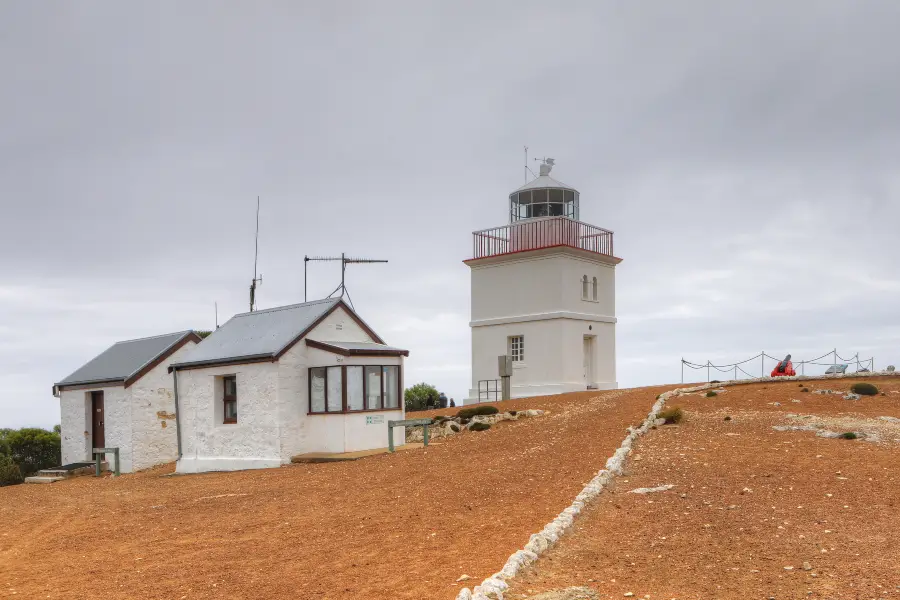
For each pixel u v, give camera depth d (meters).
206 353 23.78
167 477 21.55
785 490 11.66
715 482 12.44
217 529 11.65
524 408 26.86
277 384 21.31
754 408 22.73
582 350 34.34
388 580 8.10
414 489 14.07
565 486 12.91
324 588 7.95
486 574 8.09
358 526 11.09
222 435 22.66
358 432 21.55
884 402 23.14
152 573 9.07
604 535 9.45
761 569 7.86
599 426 20.53
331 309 23.12
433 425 25.42
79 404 28.19
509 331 35.12
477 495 12.87
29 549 11.09
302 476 17.62
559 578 7.79
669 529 9.62
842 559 8.06
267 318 24.69
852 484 11.89
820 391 24.81
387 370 22.81
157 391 27.00
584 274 35.06
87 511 14.51
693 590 7.34
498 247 36.12
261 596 7.83
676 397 25.53
